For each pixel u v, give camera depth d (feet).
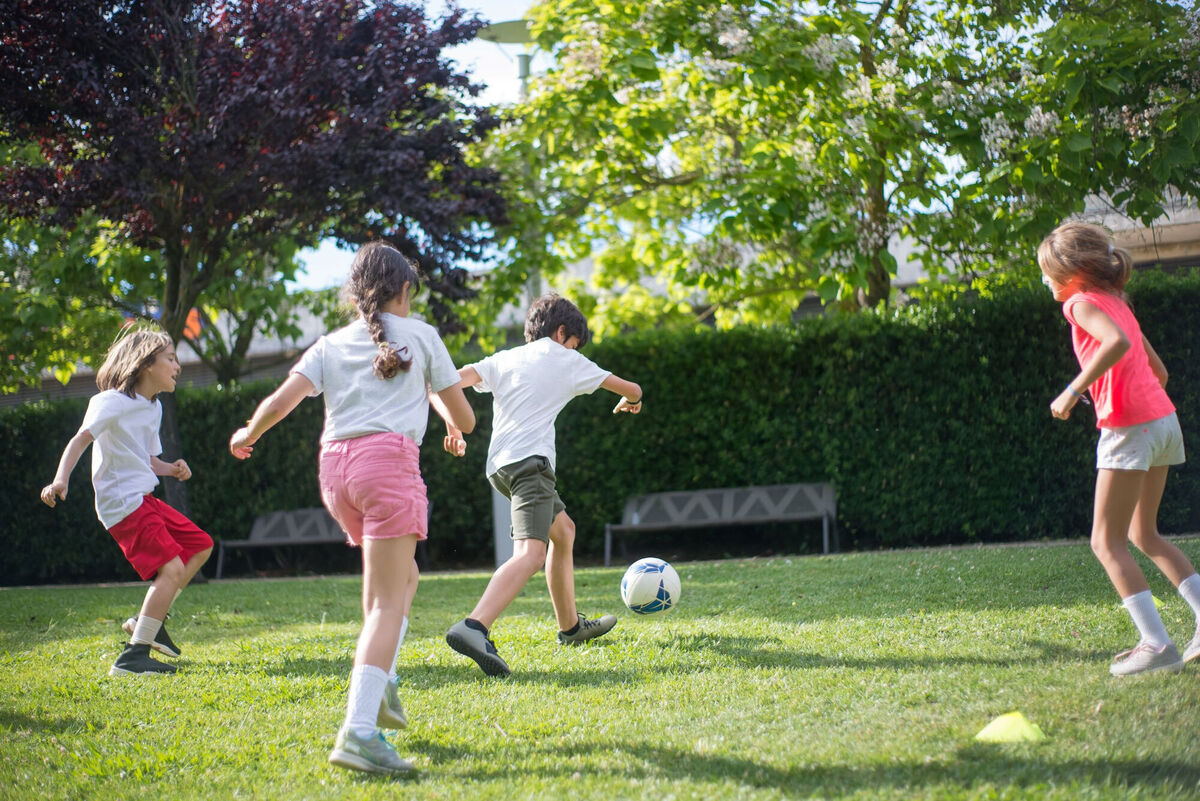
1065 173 27.99
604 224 44.14
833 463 31.73
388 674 9.05
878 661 12.03
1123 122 27.66
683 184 40.57
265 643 16.38
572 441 34.53
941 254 33.81
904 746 8.35
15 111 29.63
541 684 11.93
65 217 29.84
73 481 38.42
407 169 31.89
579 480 34.47
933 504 30.89
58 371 44.27
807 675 11.44
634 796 7.50
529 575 13.15
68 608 23.29
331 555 39.14
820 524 33.06
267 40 30.35
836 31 31.63
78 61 28.50
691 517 32.50
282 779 8.55
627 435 33.94
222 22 31.24
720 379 33.17
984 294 31.37
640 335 34.06
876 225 31.30
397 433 9.54
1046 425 29.91
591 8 33.14
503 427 13.83
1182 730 8.33
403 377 9.73
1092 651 11.78
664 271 44.73
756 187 29.76
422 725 10.14
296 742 9.84
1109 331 10.65
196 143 28.94
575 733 9.57
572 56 33.81
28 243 36.68
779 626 15.30
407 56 33.65
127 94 30.37
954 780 7.48
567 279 49.32
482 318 44.55
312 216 32.96
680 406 33.58
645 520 32.99
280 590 26.37
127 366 15.25
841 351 31.81
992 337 30.32
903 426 31.24
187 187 30.48
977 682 10.52
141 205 29.40
